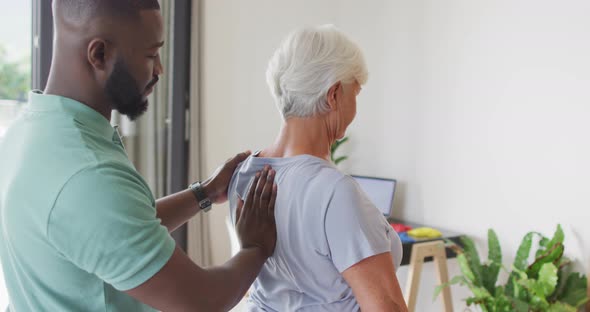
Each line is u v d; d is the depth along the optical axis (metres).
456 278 2.56
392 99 3.46
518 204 2.73
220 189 1.32
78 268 0.85
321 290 1.02
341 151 3.86
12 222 0.84
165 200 1.25
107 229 0.78
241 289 0.95
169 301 0.84
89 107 0.91
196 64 3.42
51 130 0.85
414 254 2.64
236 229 1.05
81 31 0.88
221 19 3.61
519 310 2.27
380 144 3.55
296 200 0.99
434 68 3.17
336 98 1.04
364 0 3.64
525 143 2.69
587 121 2.42
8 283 0.95
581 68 2.44
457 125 3.04
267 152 1.13
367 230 0.95
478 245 2.94
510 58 2.75
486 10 2.87
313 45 1.02
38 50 2.78
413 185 3.33
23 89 2.85
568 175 2.50
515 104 2.73
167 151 3.36
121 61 0.91
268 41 3.83
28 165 0.83
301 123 1.06
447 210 3.12
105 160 0.83
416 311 3.29
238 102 3.75
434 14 3.17
